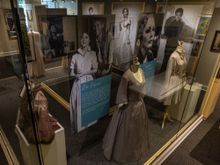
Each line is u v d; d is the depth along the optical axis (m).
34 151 1.12
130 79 1.80
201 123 3.14
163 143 2.45
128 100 1.89
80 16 1.50
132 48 1.96
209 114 3.31
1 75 1.69
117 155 2.06
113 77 2.03
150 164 2.14
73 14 1.46
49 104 1.87
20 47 0.89
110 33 1.74
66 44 1.54
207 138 2.76
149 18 1.97
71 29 1.51
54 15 1.37
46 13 1.30
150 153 2.29
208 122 3.18
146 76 2.29
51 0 1.32
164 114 2.76
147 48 2.14
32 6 1.17
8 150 2.13
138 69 1.86
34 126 1.01
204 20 2.44
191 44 2.52
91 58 1.75
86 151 2.19
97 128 2.28
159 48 2.30
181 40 2.40
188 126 2.96
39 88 1.30
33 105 1.01
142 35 2.00
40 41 1.33
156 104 2.59
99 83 1.96
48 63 1.52
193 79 2.84
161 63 2.45
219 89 3.14
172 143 2.52
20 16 0.84
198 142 2.66
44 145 1.47
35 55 1.25
